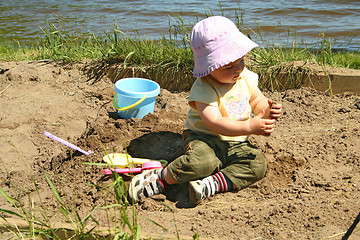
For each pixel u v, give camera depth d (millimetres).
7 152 3924
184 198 3172
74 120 4477
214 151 3205
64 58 5590
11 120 4395
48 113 4590
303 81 4836
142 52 5367
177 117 4410
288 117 4301
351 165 3242
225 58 3053
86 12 11812
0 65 5504
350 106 4332
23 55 6383
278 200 2953
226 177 3150
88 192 3221
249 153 3215
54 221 2883
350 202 2752
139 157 3740
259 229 2627
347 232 2422
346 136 3689
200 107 3193
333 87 4734
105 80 5238
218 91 3268
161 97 4871
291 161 3391
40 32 9539
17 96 4934
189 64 5094
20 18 11164
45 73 5301
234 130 3057
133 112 4363
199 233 2662
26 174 3617
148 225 2789
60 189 3330
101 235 2576
